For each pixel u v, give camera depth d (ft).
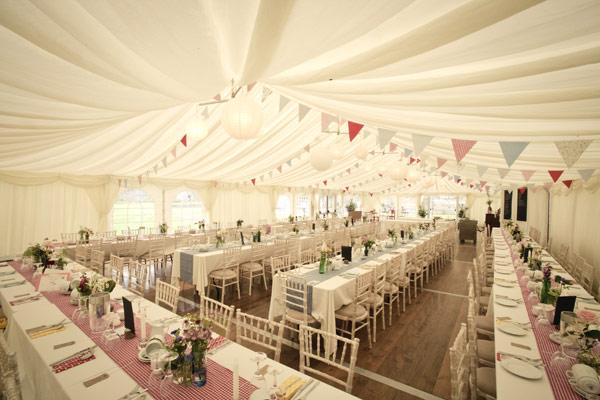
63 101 7.12
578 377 5.33
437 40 4.97
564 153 8.73
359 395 9.04
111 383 5.38
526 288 11.64
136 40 4.91
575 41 4.61
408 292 18.37
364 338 12.92
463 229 40.68
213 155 19.24
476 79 6.07
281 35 4.99
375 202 62.03
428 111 8.18
